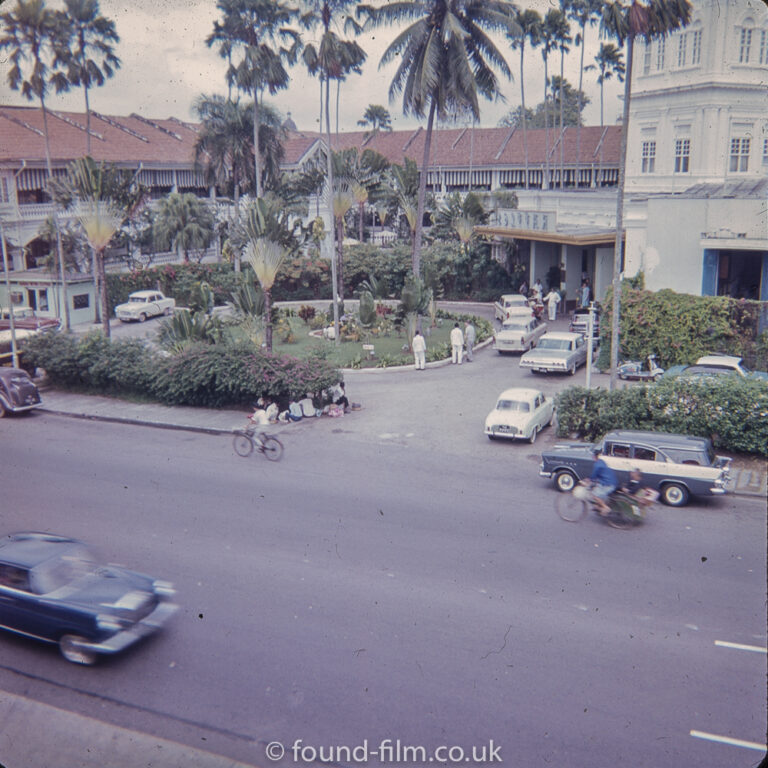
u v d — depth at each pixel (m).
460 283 47.75
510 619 11.73
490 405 25.14
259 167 46.59
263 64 41.66
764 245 26.22
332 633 11.42
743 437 19.14
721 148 32.69
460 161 65.19
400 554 14.20
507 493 17.52
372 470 19.36
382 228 63.34
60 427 24.47
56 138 47.56
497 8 34.16
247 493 17.83
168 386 26.69
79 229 43.22
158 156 53.03
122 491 18.02
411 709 9.52
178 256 54.03
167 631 11.53
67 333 30.44
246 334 34.16
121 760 8.60
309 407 24.64
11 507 16.88
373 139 72.00
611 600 12.25
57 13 37.19
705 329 26.42
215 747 8.83
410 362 31.73
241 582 13.12
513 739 8.87
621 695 9.72
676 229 28.11
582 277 43.12
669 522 15.66
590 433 21.42
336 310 35.69
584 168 60.06
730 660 10.45
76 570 11.41
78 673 10.51
